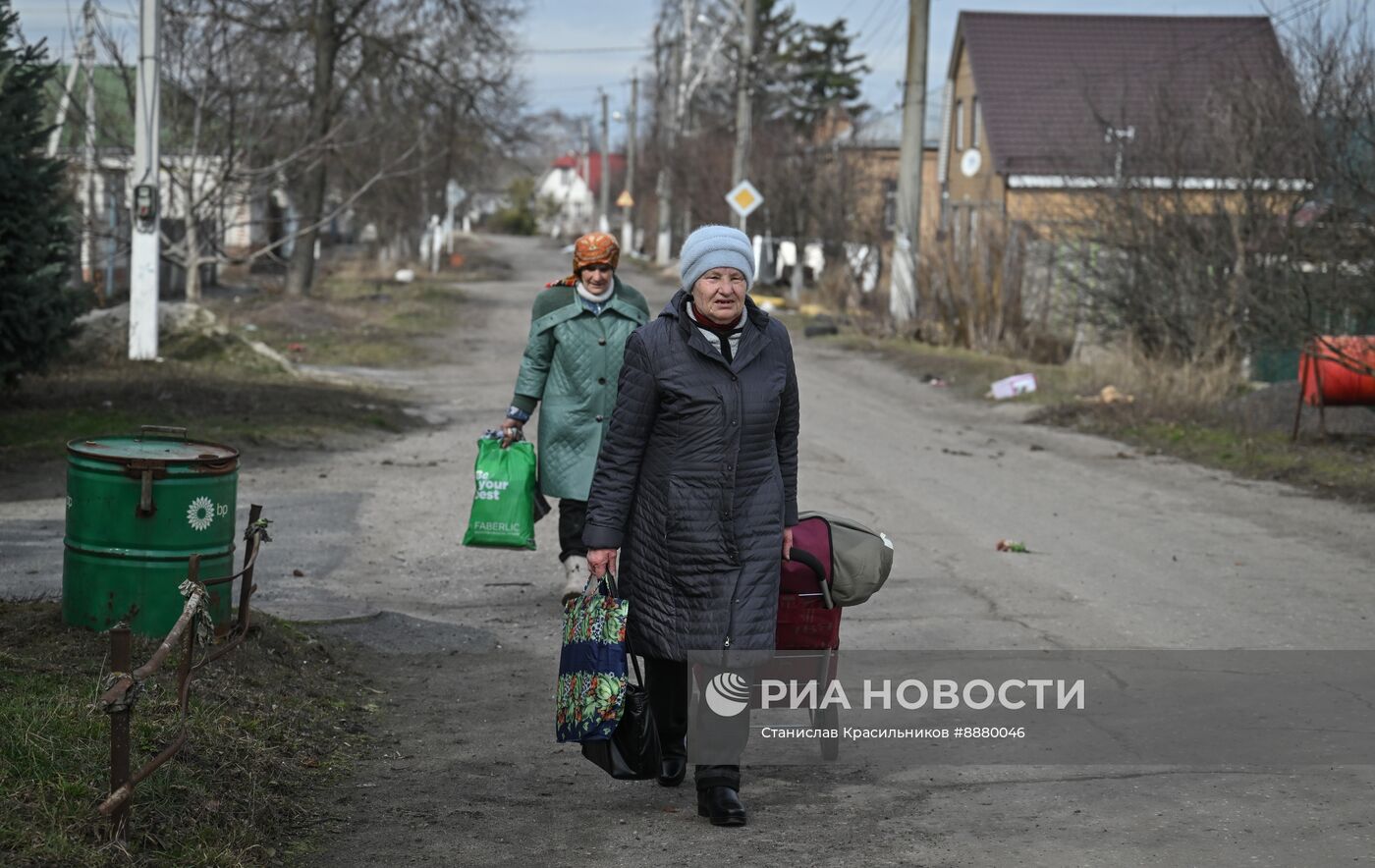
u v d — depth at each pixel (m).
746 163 39.31
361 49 34.22
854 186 39.12
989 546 10.05
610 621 4.50
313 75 33.94
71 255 15.17
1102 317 21.50
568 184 136.62
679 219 61.38
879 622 7.73
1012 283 26.14
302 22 32.28
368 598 8.20
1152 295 19.53
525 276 51.88
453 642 7.29
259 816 4.51
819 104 62.31
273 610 7.66
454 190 52.12
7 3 14.45
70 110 24.94
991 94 39.25
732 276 4.46
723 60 59.12
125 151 25.88
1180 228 19.06
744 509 4.48
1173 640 7.34
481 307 36.41
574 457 7.16
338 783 5.04
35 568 8.20
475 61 34.62
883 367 24.45
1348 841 4.42
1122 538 10.44
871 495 12.29
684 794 5.00
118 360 18.62
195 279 26.73
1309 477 13.14
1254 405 16.50
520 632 7.55
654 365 4.48
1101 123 21.05
